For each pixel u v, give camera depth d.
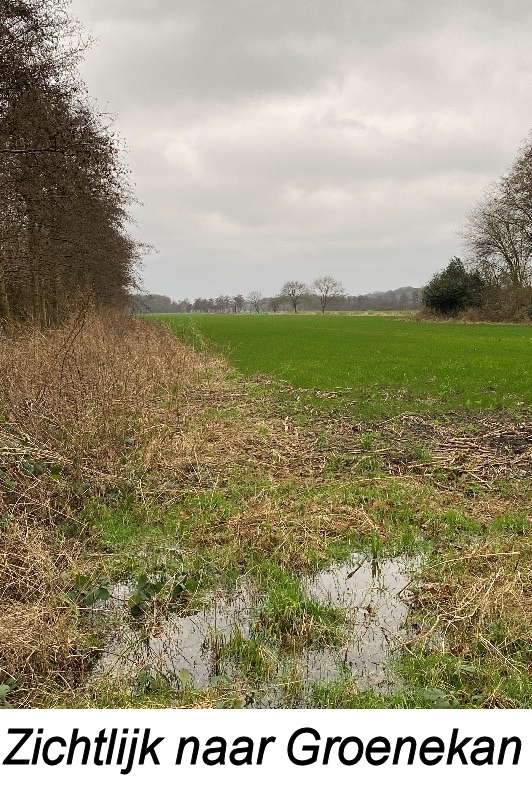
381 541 5.93
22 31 13.51
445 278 64.12
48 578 4.80
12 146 13.80
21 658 3.99
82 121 14.81
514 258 56.84
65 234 19.42
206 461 8.48
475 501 7.03
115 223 26.44
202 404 13.02
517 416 11.59
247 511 6.49
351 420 11.40
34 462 6.77
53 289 23.69
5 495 6.12
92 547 5.78
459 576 5.11
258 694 3.82
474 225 57.47
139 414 10.31
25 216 15.88
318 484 7.63
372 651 4.29
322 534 6.09
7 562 4.84
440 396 13.91
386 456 8.96
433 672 3.89
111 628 4.55
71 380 9.12
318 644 4.36
